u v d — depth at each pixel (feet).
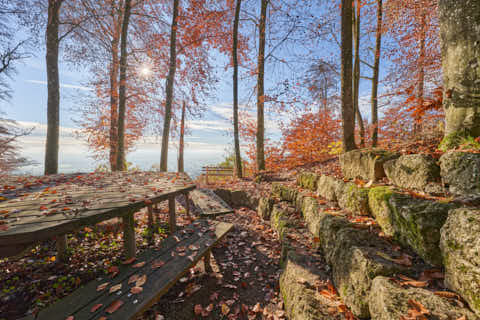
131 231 8.79
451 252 4.50
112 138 31.99
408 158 8.15
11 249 5.55
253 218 16.79
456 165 6.34
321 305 5.76
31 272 8.91
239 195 21.89
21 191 10.36
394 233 6.70
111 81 31.07
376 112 24.52
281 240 11.01
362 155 10.84
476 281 3.83
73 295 5.90
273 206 15.31
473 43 7.80
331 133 29.76
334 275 6.89
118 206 7.83
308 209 11.73
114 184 12.46
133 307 5.45
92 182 13.01
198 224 11.47
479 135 7.69
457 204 5.30
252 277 9.27
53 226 5.96
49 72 22.70
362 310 5.19
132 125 36.09
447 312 3.86
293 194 14.89
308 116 29.73
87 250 10.60
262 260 10.61
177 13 28.30
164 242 9.29
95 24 25.46
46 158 22.70
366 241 6.70
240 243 12.34
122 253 10.45
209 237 9.82
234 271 9.66
